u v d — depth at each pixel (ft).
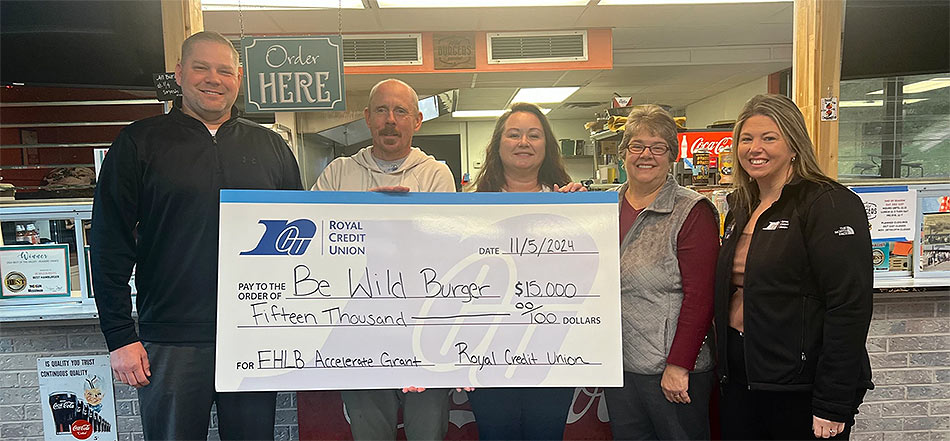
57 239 6.33
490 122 26.86
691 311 4.66
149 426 4.81
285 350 4.84
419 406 5.32
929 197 6.47
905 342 6.59
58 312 5.82
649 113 4.91
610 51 14.92
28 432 6.24
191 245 4.77
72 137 9.70
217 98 4.80
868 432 6.71
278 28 13.60
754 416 4.85
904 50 6.96
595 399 6.26
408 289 4.94
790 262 4.43
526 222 4.99
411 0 11.87
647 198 5.06
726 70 18.94
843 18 6.66
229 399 4.98
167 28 6.06
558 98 21.34
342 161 5.97
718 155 9.48
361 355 4.90
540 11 12.99
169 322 4.79
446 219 4.99
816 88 6.66
